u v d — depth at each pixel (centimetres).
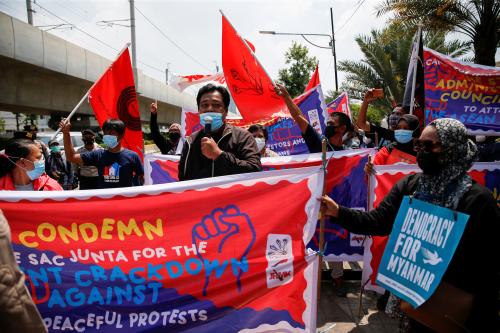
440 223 193
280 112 393
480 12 1101
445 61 438
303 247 221
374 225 226
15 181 307
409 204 212
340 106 754
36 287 207
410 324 212
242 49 380
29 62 1484
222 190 220
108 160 441
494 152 444
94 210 211
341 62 1919
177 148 648
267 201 221
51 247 208
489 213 185
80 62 1833
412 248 204
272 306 216
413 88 433
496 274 184
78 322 207
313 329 218
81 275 208
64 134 435
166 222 215
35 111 2081
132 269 211
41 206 208
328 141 414
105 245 210
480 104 425
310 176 224
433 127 200
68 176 815
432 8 1140
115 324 208
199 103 269
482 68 432
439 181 201
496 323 186
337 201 395
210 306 214
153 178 471
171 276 213
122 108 498
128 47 490
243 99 396
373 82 1881
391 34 1358
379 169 355
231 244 217
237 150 261
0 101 1559
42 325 135
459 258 188
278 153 558
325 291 410
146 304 211
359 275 437
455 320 186
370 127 450
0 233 127
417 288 197
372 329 329
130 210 213
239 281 216
